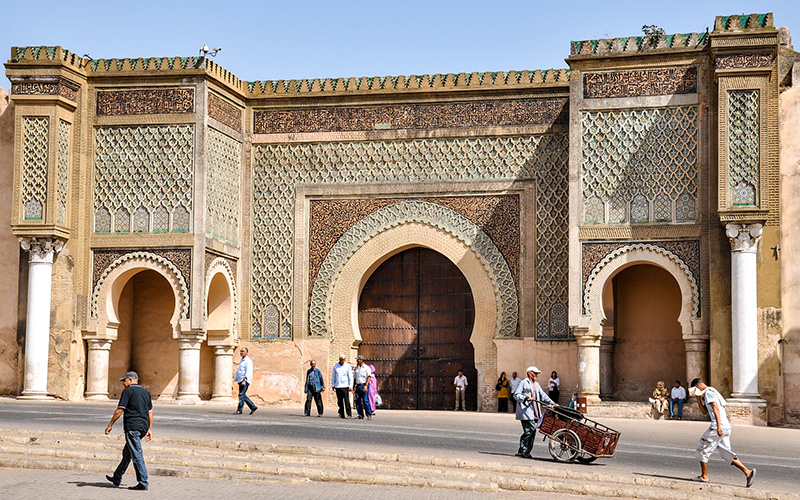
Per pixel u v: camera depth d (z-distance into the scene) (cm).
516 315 2195
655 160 2075
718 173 1978
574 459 1295
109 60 2214
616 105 2092
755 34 1970
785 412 2006
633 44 2089
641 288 2202
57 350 2156
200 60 2184
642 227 2067
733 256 1980
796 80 2070
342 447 1311
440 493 1098
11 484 1073
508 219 2220
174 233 2162
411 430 1617
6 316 2209
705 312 2038
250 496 1045
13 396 2186
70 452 1243
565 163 2195
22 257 2200
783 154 2055
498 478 1163
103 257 2188
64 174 2175
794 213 2036
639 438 1625
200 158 2167
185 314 2144
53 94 2142
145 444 1316
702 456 1180
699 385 1206
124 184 2194
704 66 2062
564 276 2173
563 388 2150
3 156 2248
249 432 1473
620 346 2198
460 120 2256
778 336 1994
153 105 2198
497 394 2189
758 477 1255
